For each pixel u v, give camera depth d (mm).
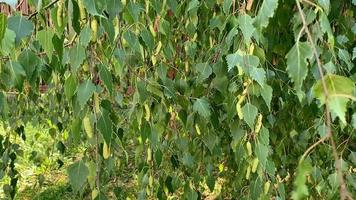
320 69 884
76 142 1378
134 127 1712
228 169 2715
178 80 1872
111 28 1222
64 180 4691
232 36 1347
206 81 2129
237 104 1389
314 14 1335
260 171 1440
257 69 1237
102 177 2117
